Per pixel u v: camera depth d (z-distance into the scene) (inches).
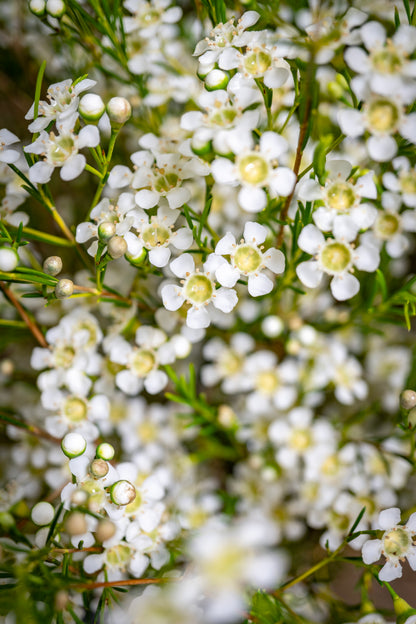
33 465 8.6
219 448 8.9
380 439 8.4
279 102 8.1
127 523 7.5
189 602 7.4
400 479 8.4
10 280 7.4
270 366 8.8
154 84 8.2
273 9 7.4
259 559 8.0
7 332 8.4
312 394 8.7
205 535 8.0
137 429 8.6
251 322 8.7
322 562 7.6
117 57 8.0
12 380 8.9
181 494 8.6
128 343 8.2
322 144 7.1
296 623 7.6
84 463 7.3
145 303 8.3
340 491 8.5
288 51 7.3
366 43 7.3
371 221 7.5
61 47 8.5
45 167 7.4
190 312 7.6
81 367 8.1
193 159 7.5
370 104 7.3
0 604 7.0
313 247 7.5
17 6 8.8
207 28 8.1
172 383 9.0
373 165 8.3
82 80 7.4
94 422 8.3
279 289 8.0
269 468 8.8
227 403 9.2
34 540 7.7
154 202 7.5
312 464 8.5
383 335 8.4
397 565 7.4
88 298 8.5
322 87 8.0
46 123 7.4
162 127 8.3
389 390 9.0
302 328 8.5
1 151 7.4
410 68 7.2
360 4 7.8
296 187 7.9
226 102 7.3
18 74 9.0
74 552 7.4
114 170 7.7
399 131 7.3
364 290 8.4
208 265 7.4
